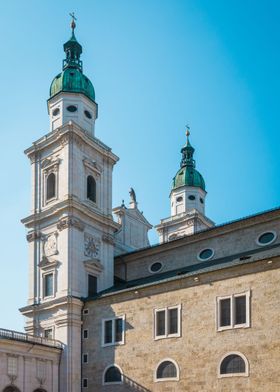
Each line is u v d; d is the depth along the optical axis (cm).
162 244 6988
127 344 5812
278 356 4697
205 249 6619
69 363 6047
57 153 7112
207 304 5306
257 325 4903
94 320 6219
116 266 7412
